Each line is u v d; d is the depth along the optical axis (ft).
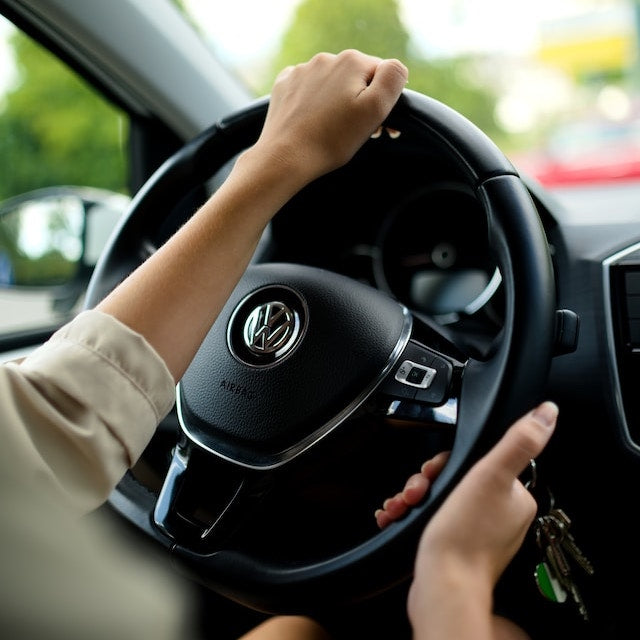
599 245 2.79
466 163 2.05
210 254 1.62
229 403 2.11
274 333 2.14
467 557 1.50
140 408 1.51
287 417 2.06
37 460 1.35
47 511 1.29
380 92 1.87
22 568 1.19
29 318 4.25
